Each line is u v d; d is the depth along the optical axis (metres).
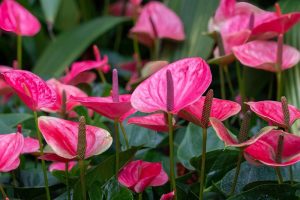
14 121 1.52
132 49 2.83
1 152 1.12
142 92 1.13
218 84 2.14
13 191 1.30
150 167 1.23
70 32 2.51
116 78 1.19
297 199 1.14
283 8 1.97
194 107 1.17
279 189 1.13
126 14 2.90
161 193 1.32
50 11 2.47
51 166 1.44
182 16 2.20
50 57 2.43
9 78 1.15
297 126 1.61
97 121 1.44
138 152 1.47
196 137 1.36
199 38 2.10
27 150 1.27
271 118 1.16
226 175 1.27
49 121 1.15
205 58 2.03
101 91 1.78
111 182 1.22
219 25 1.70
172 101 1.10
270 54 1.50
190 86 1.12
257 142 1.14
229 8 1.69
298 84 1.76
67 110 1.40
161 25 2.13
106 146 1.16
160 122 1.25
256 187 1.13
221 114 1.18
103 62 1.49
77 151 1.13
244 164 1.28
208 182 1.35
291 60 1.50
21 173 1.39
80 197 1.22
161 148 1.58
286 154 1.15
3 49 2.85
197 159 1.27
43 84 1.17
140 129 1.47
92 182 1.24
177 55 2.15
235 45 1.59
